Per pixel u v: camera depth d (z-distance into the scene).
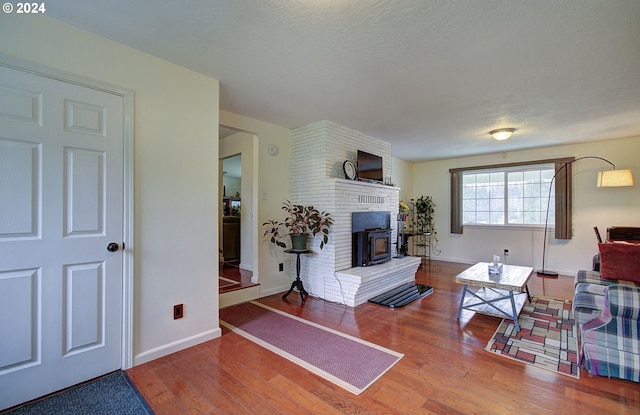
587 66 2.32
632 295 1.91
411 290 4.09
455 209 6.30
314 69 2.42
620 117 3.57
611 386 1.90
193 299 2.47
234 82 2.68
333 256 3.70
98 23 1.85
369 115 3.58
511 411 1.66
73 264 1.90
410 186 6.88
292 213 3.89
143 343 2.19
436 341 2.55
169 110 2.33
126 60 2.11
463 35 1.93
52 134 1.82
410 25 1.83
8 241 1.69
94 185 1.98
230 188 8.09
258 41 2.03
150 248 2.23
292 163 4.22
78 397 1.79
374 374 2.04
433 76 2.53
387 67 2.37
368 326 2.88
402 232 5.75
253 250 3.90
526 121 3.76
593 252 4.85
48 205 1.81
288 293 3.80
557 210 5.14
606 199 4.76
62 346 1.86
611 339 1.98
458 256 6.30
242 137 4.85
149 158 2.22
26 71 1.73
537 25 1.81
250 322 2.98
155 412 1.67
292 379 1.98
